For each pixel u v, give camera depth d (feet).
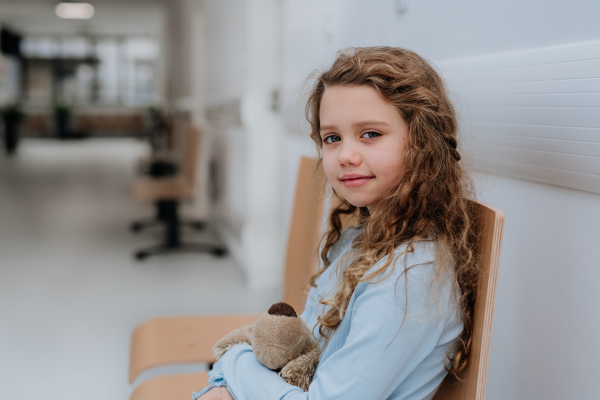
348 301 2.59
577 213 2.81
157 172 17.35
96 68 52.95
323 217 4.31
